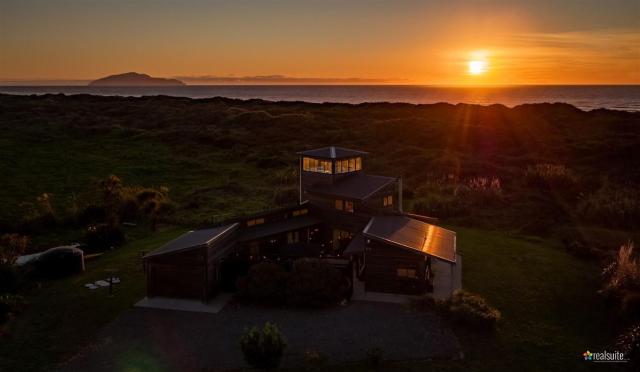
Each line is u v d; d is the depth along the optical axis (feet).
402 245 71.77
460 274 81.20
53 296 74.74
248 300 71.26
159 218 122.52
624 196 127.65
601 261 87.45
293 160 195.11
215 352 57.21
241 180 171.22
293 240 91.45
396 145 217.77
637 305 64.39
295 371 52.85
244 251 82.69
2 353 57.11
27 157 193.98
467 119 269.23
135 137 239.91
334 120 271.49
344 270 76.43
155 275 72.90
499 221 117.19
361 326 63.10
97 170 180.24
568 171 156.87
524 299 71.46
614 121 256.73
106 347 58.70
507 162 187.73
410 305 68.64
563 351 56.95
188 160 200.23
